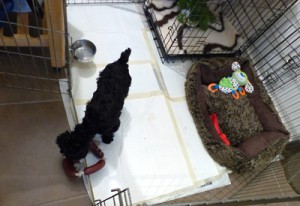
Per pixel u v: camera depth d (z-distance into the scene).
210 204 0.94
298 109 1.97
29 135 1.54
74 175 1.47
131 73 1.93
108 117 1.33
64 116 1.64
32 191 1.42
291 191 1.82
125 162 1.63
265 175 1.86
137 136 1.73
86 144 1.38
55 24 1.43
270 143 1.82
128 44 2.02
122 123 1.74
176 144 1.77
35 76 1.68
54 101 1.67
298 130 1.99
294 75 1.95
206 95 1.92
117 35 2.03
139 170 1.64
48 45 1.58
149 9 2.14
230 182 1.77
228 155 1.72
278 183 1.84
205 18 2.12
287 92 2.03
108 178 1.56
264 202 1.08
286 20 1.96
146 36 2.09
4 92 1.61
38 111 1.61
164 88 1.94
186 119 1.87
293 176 1.85
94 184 1.53
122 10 2.14
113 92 1.36
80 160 1.49
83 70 1.82
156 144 1.74
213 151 1.76
